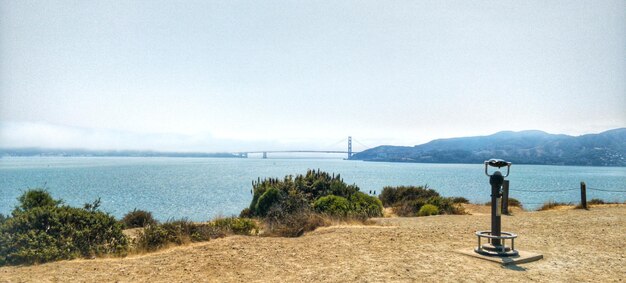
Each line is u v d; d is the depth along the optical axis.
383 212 21.50
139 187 56.19
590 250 9.88
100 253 9.83
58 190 50.72
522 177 98.75
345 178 85.06
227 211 29.02
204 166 178.88
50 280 7.57
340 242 10.95
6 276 7.83
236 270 8.27
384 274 7.72
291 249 10.17
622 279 7.47
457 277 7.50
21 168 137.62
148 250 10.46
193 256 9.47
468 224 14.73
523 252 9.30
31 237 9.45
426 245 10.49
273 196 20.73
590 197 43.31
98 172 108.94
